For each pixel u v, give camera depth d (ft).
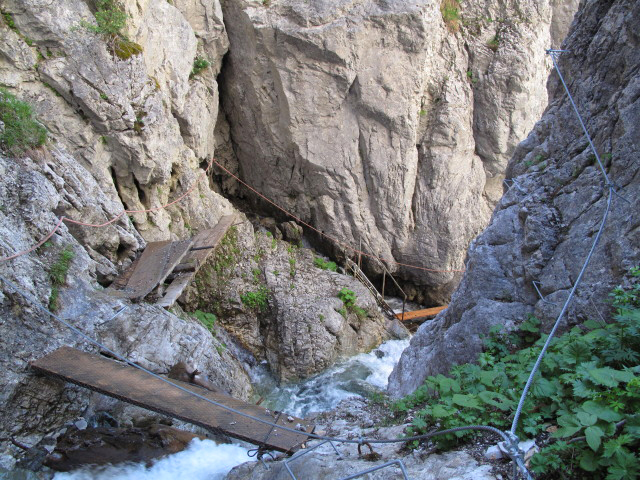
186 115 39.81
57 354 23.12
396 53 43.01
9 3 29.84
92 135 33.19
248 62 44.04
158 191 37.91
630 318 14.53
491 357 18.42
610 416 12.11
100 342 25.38
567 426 12.51
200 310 37.83
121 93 32.99
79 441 22.22
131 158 34.65
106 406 24.80
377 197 46.85
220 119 48.42
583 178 21.53
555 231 21.63
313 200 47.91
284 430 20.98
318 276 42.83
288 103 43.60
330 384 36.04
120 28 33.17
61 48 31.24
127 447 22.52
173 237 38.81
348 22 41.75
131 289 30.07
